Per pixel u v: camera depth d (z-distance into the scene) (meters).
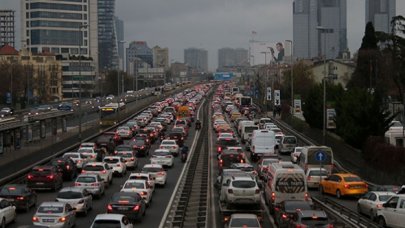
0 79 160.62
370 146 55.25
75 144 79.25
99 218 25.73
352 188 42.56
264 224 32.97
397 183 45.69
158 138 93.69
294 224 27.19
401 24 118.06
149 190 39.75
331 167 51.69
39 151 64.44
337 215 35.19
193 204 40.50
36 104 169.88
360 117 63.88
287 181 35.47
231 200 35.50
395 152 50.50
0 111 119.94
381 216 31.77
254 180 36.28
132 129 96.00
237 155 54.81
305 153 52.09
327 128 76.81
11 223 32.84
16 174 53.34
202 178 53.62
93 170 47.97
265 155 59.22
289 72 166.38
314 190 49.19
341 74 168.00
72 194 35.31
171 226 31.98
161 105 164.12
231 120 124.75
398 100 114.19
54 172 45.91
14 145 71.69
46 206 29.83
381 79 116.50
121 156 58.88
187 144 85.25
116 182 51.59
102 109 108.12
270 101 156.25
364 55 119.12
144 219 34.62
